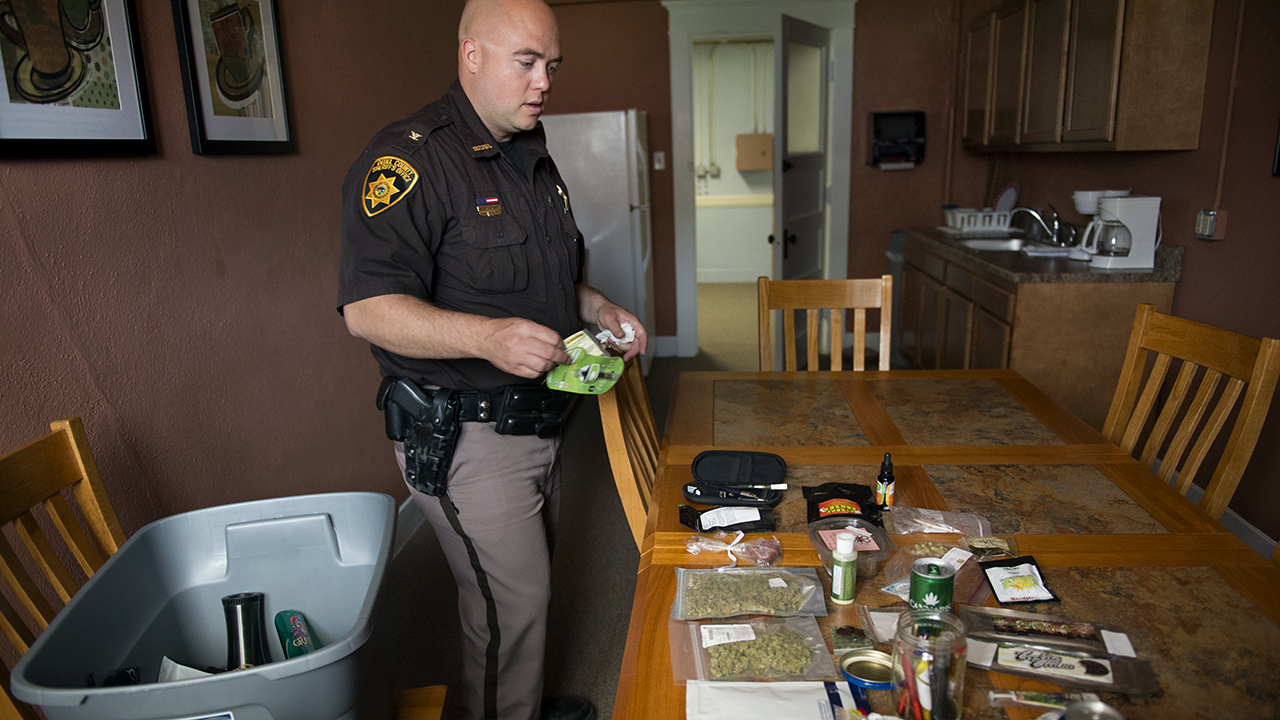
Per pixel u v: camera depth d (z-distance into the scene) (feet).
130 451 5.00
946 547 3.69
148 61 5.17
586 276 14.10
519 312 4.65
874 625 3.10
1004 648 2.93
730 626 3.14
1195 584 3.40
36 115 4.26
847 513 4.02
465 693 5.26
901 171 15.52
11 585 3.43
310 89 7.20
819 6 14.75
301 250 7.05
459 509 4.72
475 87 4.42
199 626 3.93
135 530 5.03
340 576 4.02
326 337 7.50
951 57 14.87
